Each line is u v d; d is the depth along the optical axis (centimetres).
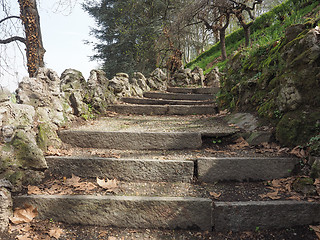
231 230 211
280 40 370
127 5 1408
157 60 1420
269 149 289
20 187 229
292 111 294
